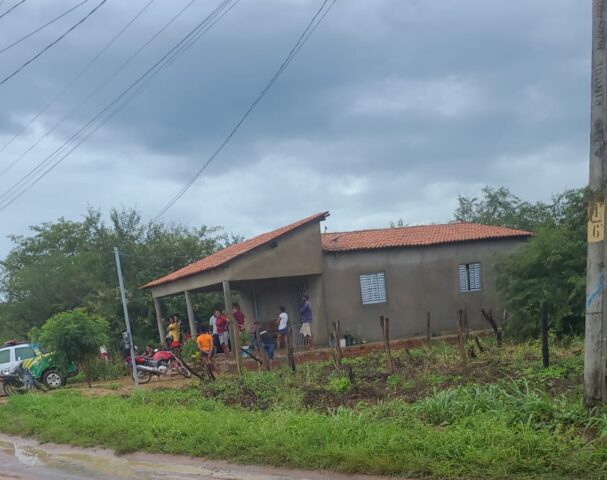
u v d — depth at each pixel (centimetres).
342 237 2541
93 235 3678
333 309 2300
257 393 1298
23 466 885
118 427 991
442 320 2434
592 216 737
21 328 3294
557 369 1152
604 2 723
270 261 2161
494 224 4006
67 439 1006
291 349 1630
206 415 1009
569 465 579
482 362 1382
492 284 2506
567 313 1834
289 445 755
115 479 760
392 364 1434
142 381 1952
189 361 2120
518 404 805
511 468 596
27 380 1889
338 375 1447
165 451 859
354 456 682
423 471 630
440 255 2464
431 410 849
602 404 724
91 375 2122
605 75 723
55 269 3272
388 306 2369
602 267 731
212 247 3812
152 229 3775
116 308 3206
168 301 3309
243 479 704
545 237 1977
